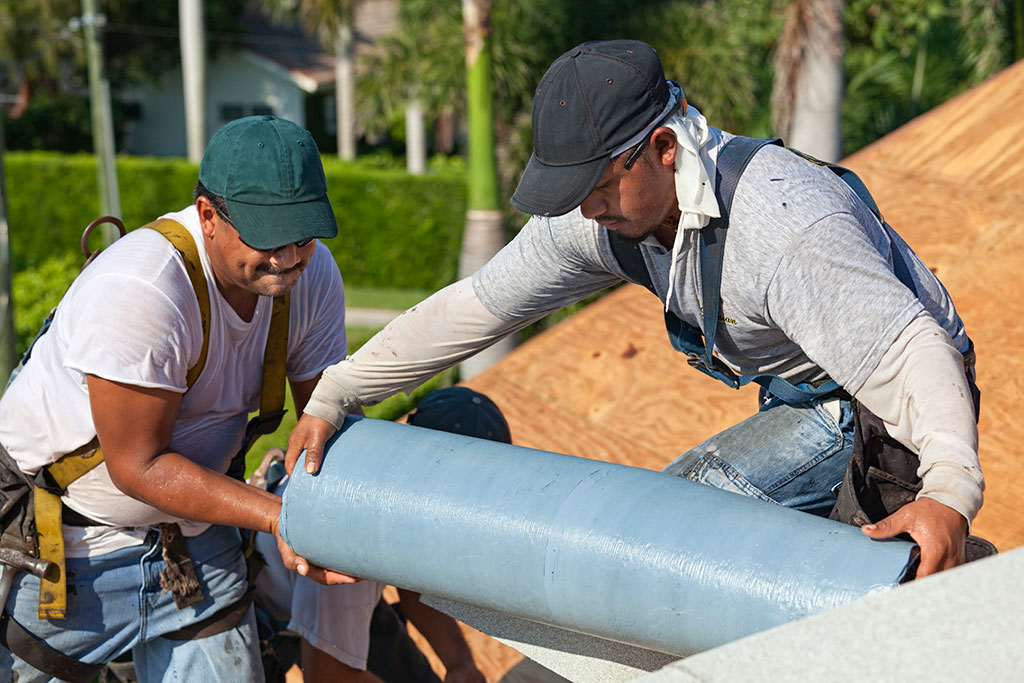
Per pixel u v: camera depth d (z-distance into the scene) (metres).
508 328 2.21
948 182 4.78
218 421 2.45
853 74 13.51
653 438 3.88
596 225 1.99
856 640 1.31
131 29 26.69
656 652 2.04
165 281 2.17
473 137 9.95
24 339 12.69
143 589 2.44
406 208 19.47
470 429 2.60
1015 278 4.04
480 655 3.31
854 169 5.08
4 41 24.06
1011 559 1.38
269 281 2.22
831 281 1.67
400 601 2.94
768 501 1.94
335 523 2.08
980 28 13.19
